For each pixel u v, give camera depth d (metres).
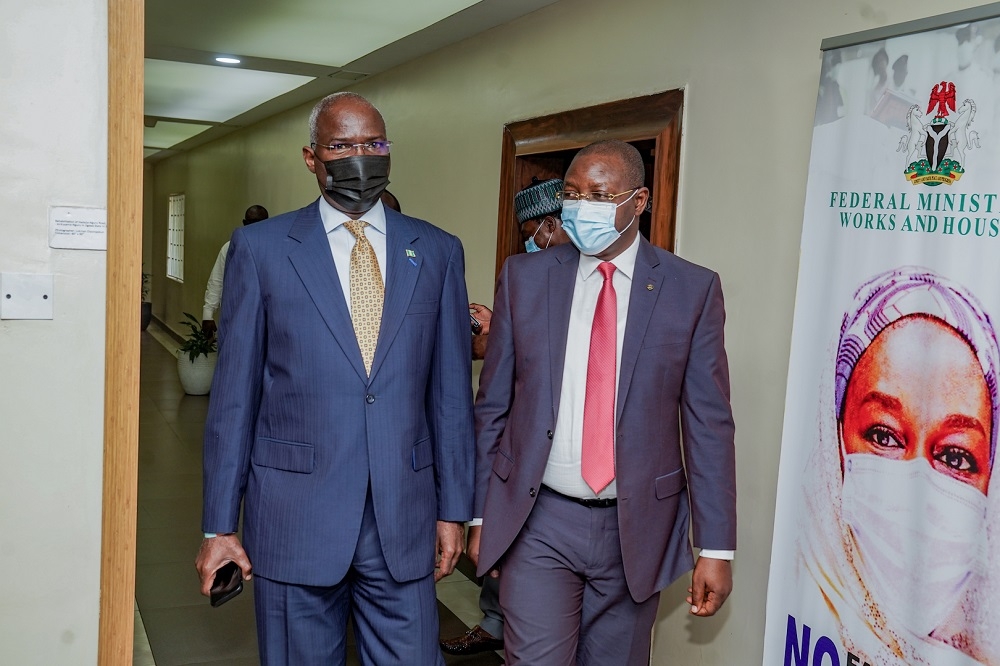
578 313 2.25
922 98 2.01
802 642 2.27
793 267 2.56
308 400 2.03
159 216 16.64
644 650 2.33
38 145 2.10
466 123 4.82
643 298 2.19
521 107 4.20
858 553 2.13
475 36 4.72
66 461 2.18
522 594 2.22
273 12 5.02
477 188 4.66
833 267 2.23
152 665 3.29
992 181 1.87
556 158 4.23
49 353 2.15
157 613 3.76
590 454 2.15
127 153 2.17
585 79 3.66
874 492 2.09
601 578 2.23
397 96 5.89
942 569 1.93
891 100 2.09
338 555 2.02
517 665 2.21
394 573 2.06
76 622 2.21
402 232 2.15
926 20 2.00
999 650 1.80
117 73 2.15
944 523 1.93
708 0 2.94
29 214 2.11
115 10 2.14
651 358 2.17
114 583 2.23
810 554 2.26
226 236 11.19
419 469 2.12
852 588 2.14
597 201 2.15
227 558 2.04
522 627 2.21
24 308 2.11
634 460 2.15
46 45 2.10
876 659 2.07
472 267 4.70
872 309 2.12
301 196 8.04
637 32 3.33
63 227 2.13
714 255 2.89
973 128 1.91
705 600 2.23
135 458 2.23
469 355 2.27
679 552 2.28
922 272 2.00
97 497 2.20
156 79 7.71
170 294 15.14
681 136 3.06
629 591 2.19
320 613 2.09
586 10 3.67
